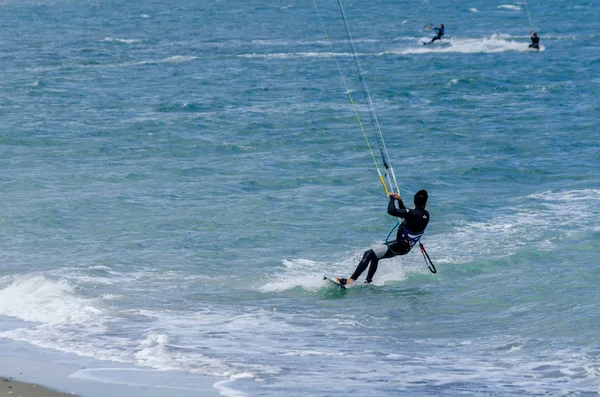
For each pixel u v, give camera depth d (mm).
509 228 70062
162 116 138250
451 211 76750
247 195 84125
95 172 95000
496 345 45469
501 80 179250
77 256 63406
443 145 112625
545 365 41875
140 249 65438
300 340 46031
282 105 149750
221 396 36625
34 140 115812
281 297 54500
